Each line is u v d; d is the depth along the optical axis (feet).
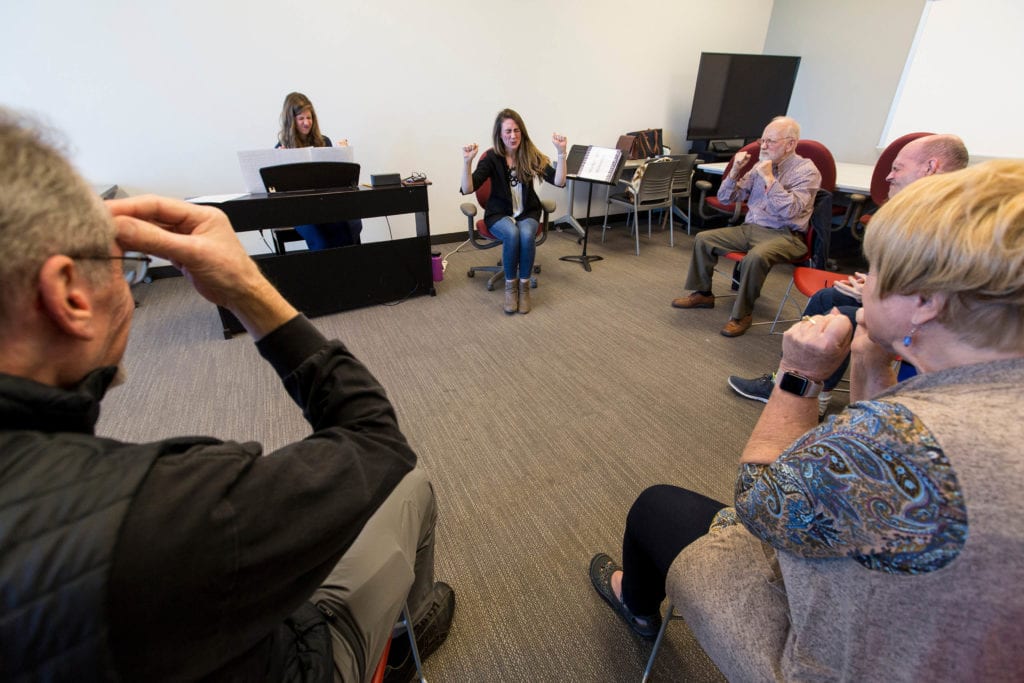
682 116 16.69
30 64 8.96
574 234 15.83
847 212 10.58
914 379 1.55
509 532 4.56
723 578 2.14
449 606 3.63
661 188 13.47
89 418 1.14
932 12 12.29
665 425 6.11
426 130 12.90
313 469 1.22
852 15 14.15
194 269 1.44
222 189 11.21
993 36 11.25
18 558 0.81
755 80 15.58
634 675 3.43
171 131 10.37
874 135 14.28
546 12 13.05
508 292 9.40
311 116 10.18
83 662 0.84
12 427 0.98
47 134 1.09
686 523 2.74
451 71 12.57
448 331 8.75
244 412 6.27
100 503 0.88
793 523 1.59
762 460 2.16
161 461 1.02
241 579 1.02
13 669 0.82
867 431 1.44
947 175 1.52
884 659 1.49
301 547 1.12
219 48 10.16
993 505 1.21
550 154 14.98
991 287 1.32
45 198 0.99
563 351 8.03
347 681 2.03
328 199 8.41
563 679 3.41
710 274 9.44
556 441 5.80
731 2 15.64
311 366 1.55
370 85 11.82
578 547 4.40
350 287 9.43
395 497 2.80
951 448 1.27
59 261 1.01
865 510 1.40
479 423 6.14
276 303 1.61
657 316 9.46
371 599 2.31
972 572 1.25
